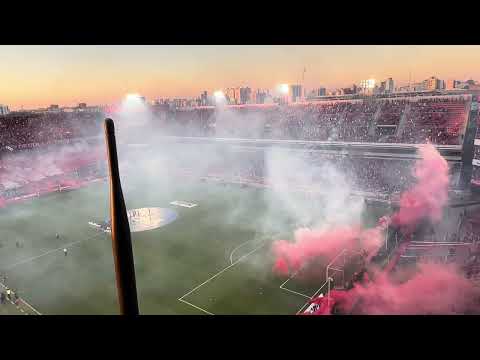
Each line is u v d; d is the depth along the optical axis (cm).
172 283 3206
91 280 3331
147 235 4425
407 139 6488
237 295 2962
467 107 6419
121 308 607
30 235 4522
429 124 6550
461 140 5900
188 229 4572
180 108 11100
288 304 2784
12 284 3306
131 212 5350
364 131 7312
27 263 3738
